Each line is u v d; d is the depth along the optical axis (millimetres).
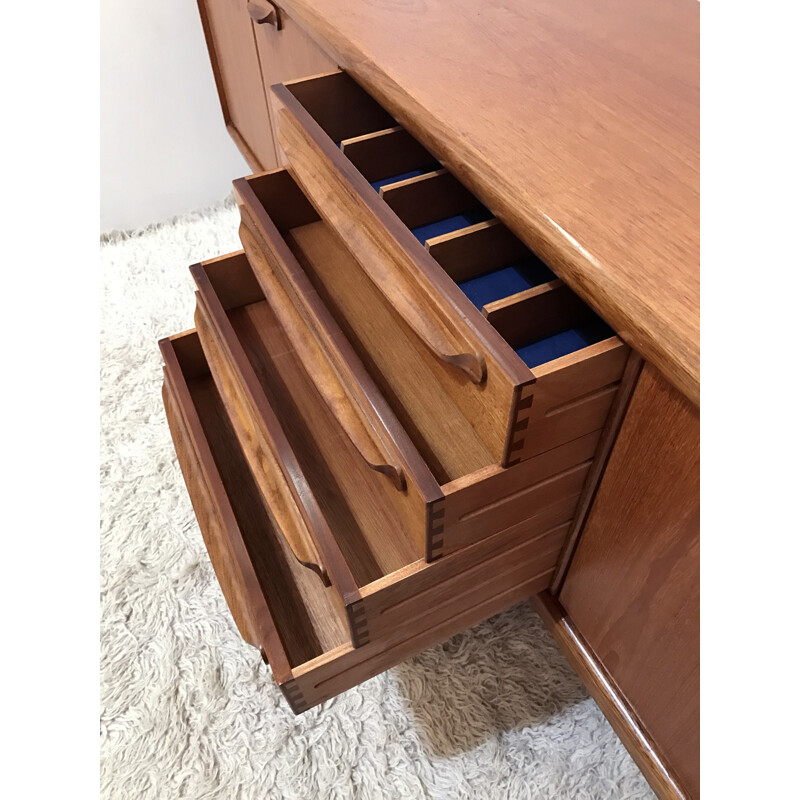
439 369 586
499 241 588
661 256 457
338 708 859
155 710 866
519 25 700
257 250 789
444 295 511
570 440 555
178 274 1438
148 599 964
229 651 912
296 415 811
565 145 544
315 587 737
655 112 576
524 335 554
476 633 911
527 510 620
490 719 843
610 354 484
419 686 870
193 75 1376
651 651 639
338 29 702
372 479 751
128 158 1442
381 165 718
